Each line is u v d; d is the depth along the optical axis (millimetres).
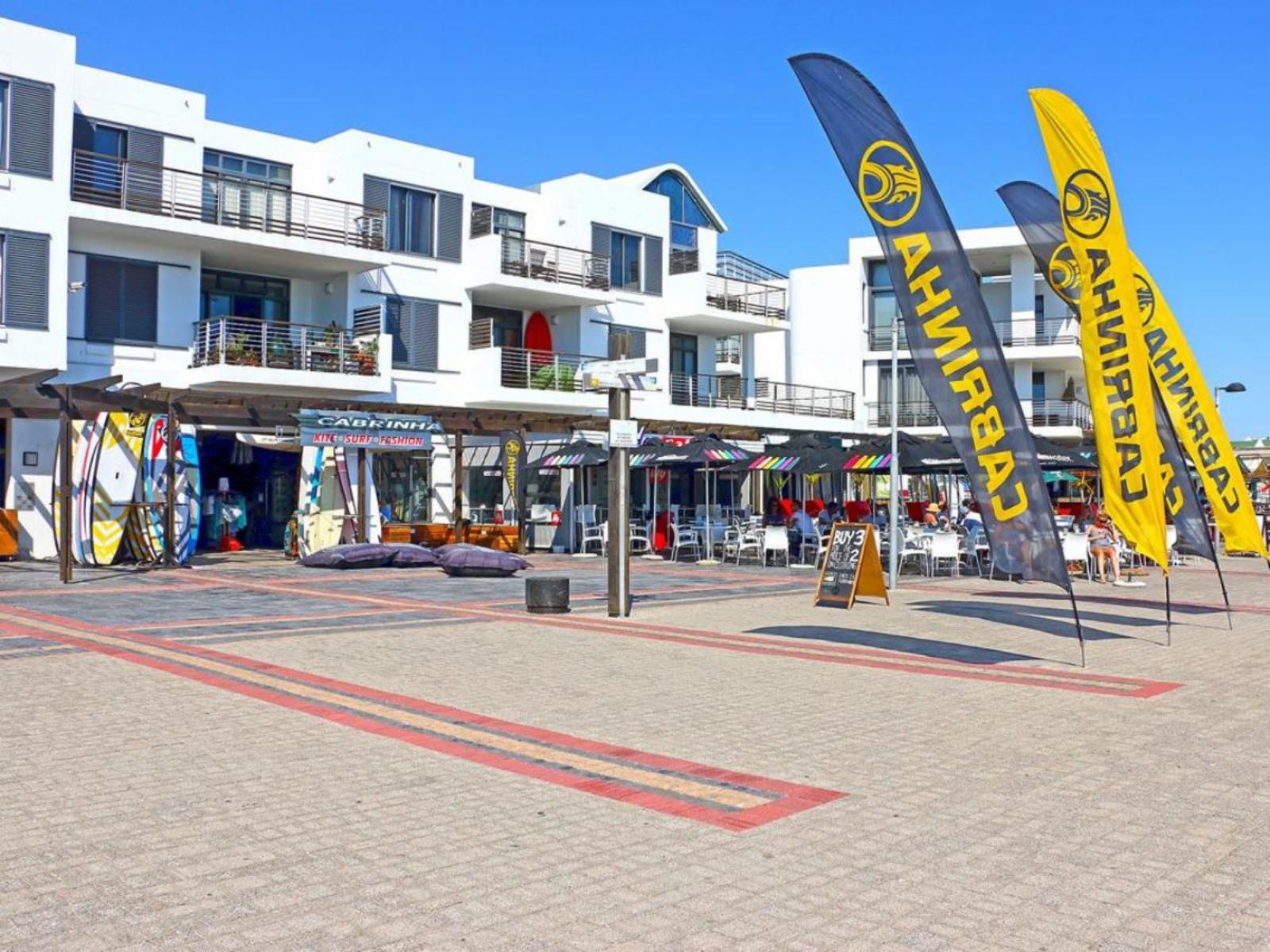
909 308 11047
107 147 25422
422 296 30797
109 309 25094
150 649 11570
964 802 6172
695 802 6176
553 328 34938
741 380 40219
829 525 25969
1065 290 15180
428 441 25578
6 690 9234
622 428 14992
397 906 4570
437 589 18766
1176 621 15164
